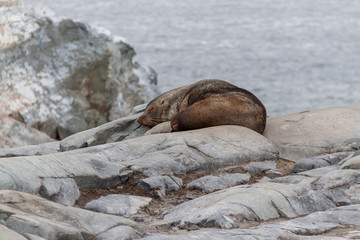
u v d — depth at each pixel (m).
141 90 89.94
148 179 26.77
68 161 25.59
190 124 34.41
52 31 80.25
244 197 23.03
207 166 29.81
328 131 35.38
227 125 34.09
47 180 23.38
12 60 75.62
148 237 18.69
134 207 24.23
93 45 81.75
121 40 90.31
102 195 25.47
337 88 173.88
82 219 19.34
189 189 27.42
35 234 17.11
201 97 36.66
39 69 77.19
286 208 23.14
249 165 30.64
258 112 35.34
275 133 35.97
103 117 81.25
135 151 30.08
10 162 23.27
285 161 33.09
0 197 19.50
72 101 78.19
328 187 25.48
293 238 19.64
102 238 18.53
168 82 187.25
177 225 21.39
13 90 74.19
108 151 29.66
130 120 38.88
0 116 71.62
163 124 36.47
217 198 23.77
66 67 78.81
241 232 19.62
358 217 22.20
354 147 32.66
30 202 19.72
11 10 79.88
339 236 20.20
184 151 29.97
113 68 82.00
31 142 72.69
